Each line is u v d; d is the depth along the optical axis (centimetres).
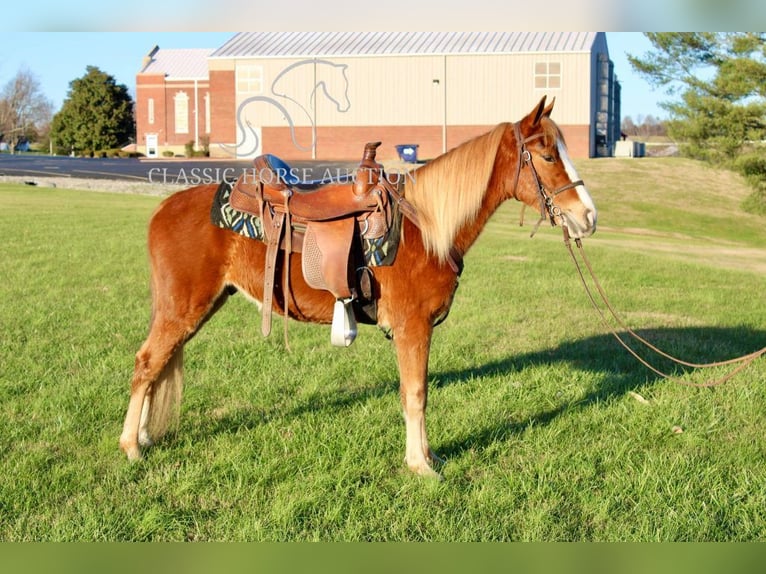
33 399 557
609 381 637
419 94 3784
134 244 1380
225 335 773
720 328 870
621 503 418
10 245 1324
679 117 2509
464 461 466
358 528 382
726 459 477
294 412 549
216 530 383
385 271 447
